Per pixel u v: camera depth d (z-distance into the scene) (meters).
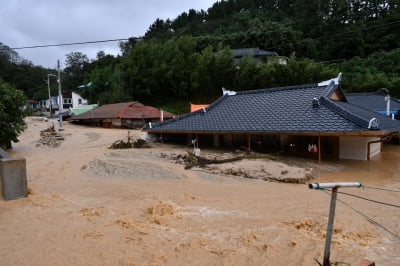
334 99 16.58
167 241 5.50
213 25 63.53
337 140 14.22
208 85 42.50
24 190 8.70
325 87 15.70
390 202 7.70
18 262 4.77
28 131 32.31
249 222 6.45
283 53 49.69
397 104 27.23
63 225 6.40
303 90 16.48
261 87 38.50
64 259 4.85
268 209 7.32
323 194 8.48
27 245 5.41
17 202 8.21
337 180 10.22
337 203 7.67
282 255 4.91
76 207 7.77
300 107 14.71
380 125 13.55
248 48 50.31
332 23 49.25
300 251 5.03
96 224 6.45
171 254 4.98
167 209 7.33
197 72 42.53
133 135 26.23
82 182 10.80
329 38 48.69
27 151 20.55
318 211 7.07
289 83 36.97
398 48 45.19
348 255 4.84
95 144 22.75
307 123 12.98
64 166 14.24
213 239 5.57
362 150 13.64
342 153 14.20
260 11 66.69
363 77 38.69
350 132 11.12
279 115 14.79
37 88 73.56
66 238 5.70
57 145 22.91
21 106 19.53
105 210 7.44
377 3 49.41
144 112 38.50
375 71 41.19
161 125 19.44
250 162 12.27
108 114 37.69
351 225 6.19
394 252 4.99
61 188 10.02
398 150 17.95
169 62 46.41
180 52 45.75
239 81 39.94
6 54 71.81
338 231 5.89
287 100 16.17
